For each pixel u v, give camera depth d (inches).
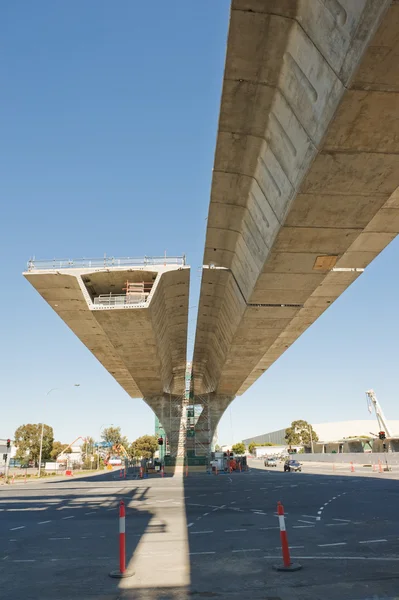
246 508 718.5
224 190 807.7
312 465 2928.2
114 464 4943.4
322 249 774.5
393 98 447.2
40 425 3693.4
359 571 317.1
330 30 436.8
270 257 805.2
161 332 1529.3
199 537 472.1
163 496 966.4
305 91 520.1
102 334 1577.3
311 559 357.1
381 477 1455.5
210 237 989.8
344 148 519.8
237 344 1464.1
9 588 303.6
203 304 1434.5
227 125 646.5
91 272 1147.3
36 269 1154.0
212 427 2549.2
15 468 3353.8
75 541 474.3
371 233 927.0
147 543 446.9
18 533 542.6
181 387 3002.0
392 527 498.3
